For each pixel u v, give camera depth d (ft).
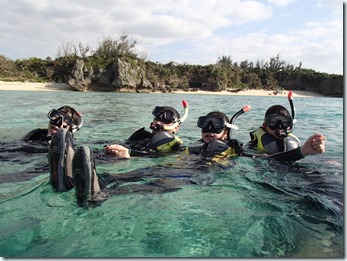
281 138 13.96
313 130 26.23
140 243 6.34
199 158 12.66
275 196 9.07
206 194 9.09
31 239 6.37
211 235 6.73
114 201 8.29
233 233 6.84
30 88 126.93
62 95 83.20
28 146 14.49
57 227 6.88
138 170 11.01
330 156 15.17
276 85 211.82
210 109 48.60
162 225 7.11
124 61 147.02
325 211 7.98
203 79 182.70
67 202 8.16
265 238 6.68
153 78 158.20
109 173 10.82
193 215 7.67
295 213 7.90
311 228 7.15
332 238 6.73
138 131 16.65
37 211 7.65
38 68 167.73
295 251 6.20
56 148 9.02
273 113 14.11
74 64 148.25
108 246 6.19
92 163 8.15
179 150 14.40
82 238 6.46
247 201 8.64
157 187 9.41
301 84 213.46
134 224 7.12
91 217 7.38
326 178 11.00
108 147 12.87
